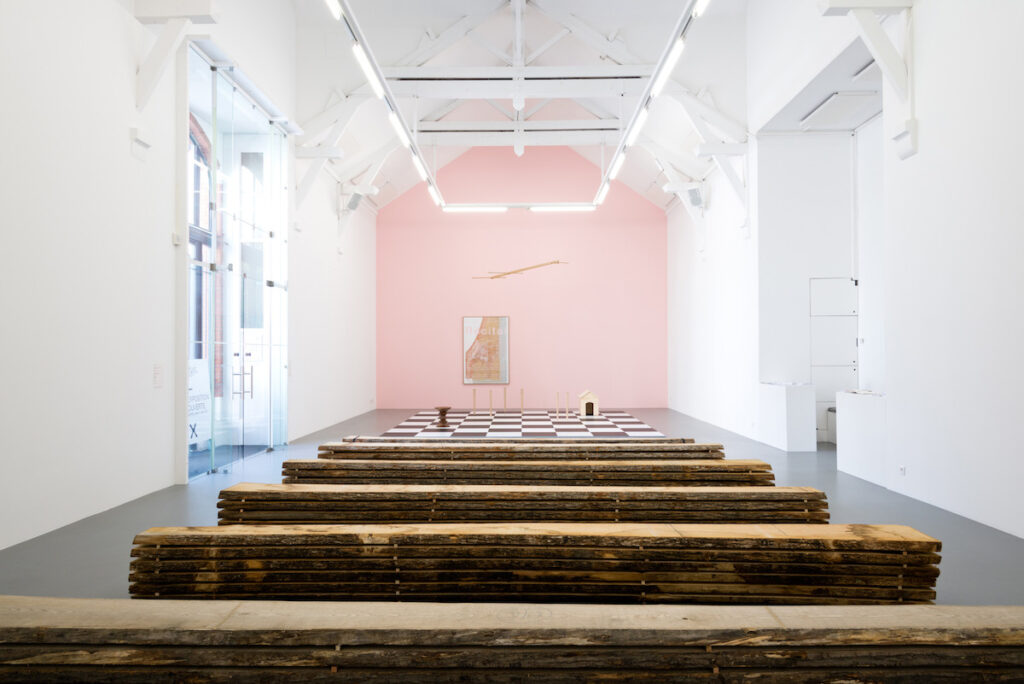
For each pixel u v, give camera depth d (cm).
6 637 197
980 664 195
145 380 595
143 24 595
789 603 271
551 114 1441
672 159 1209
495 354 1554
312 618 205
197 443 706
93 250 521
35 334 454
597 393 1555
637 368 1559
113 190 548
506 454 507
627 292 1563
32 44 453
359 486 371
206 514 518
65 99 488
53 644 197
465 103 1401
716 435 1009
